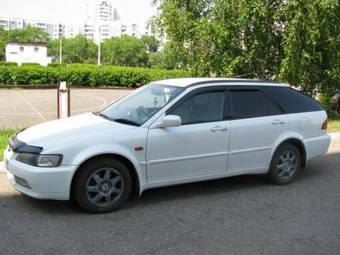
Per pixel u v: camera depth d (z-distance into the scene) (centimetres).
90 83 3784
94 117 658
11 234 509
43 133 584
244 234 525
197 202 632
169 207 609
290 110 734
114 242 495
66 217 561
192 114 639
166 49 1584
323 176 786
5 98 2405
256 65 1484
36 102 2184
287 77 1405
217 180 740
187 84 663
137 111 640
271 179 721
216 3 1399
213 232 529
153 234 519
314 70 1458
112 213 580
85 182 564
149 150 599
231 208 611
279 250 484
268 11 1389
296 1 1311
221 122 655
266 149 703
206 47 1454
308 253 478
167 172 617
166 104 626
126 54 10981
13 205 597
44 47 10000
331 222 568
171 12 1502
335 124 1348
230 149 665
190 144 628
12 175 584
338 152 980
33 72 3553
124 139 582
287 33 1362
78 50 12088
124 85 3856
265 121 697
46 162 547
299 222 565
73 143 558
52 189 548
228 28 1398
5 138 1007
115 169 580
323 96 1584
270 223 560
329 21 1350
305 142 745
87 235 511
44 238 500
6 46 10362
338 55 1441
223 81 686
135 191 607
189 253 472
